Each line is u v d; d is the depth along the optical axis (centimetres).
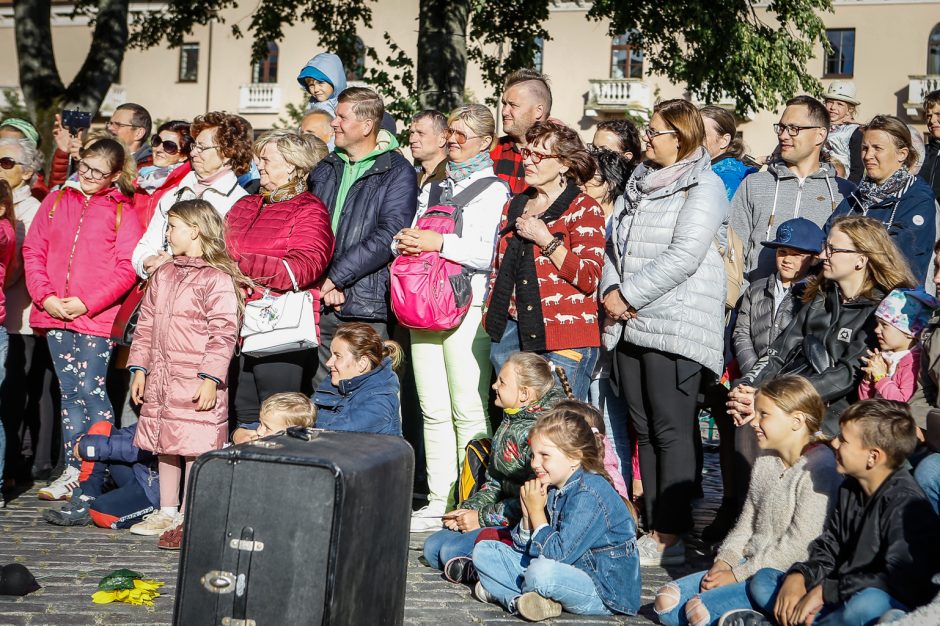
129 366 575
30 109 1603
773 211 618
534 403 514
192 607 320
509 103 647
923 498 379
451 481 603
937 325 450
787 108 614
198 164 641
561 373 544
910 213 547
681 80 1708
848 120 815
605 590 454
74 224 657
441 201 594
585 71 3381
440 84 1311
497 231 585
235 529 319
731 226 627
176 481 584
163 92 3903
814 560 402
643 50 1752
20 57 1620
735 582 431
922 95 3089
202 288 569
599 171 622
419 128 654
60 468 698
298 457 317
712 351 527
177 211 571
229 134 639
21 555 522
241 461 320
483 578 468
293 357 599
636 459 619
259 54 1947
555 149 556
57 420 738
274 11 1909
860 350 480
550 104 655
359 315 612
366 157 634
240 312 577
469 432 592
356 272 605
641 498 614
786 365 504
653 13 1661
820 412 434
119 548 543
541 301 548
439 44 1310
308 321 584
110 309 659
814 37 1753
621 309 531
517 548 474
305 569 314
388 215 616
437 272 570
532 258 554
